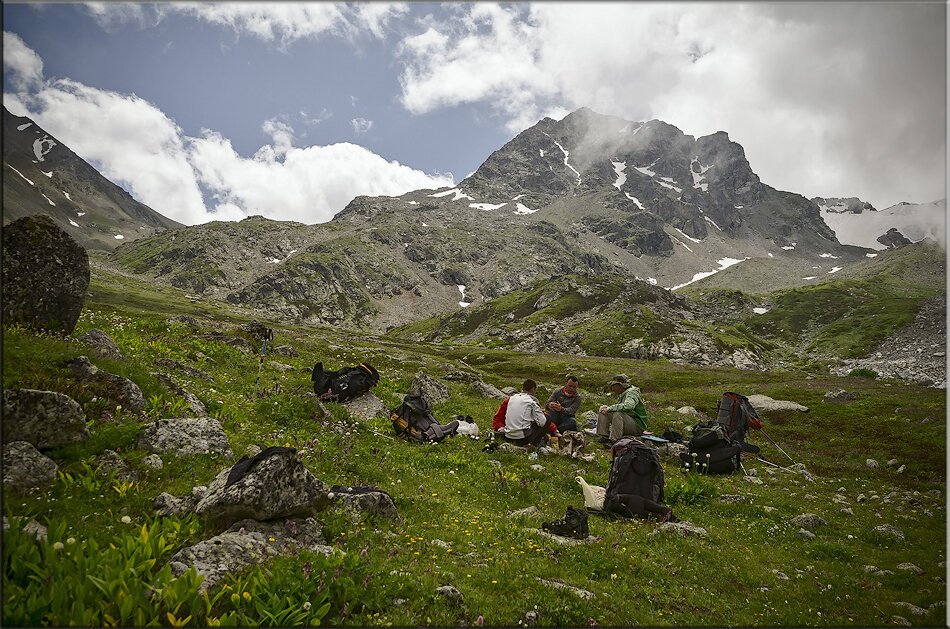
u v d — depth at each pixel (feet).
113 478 24.07
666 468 58.39
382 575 20.02
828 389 192.85
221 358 65.16
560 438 56.39
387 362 173.68
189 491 25.11
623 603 22.43
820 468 72.69
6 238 39.27
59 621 14.28
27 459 22.17
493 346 616.39
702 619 22.43
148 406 32.55
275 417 43.11
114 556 17.17
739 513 43.39
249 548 20.07
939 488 60.13
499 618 19.39
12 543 16.65
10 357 28.53
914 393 165.48
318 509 24.80
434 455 45.24
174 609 15.60
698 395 187.52
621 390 62.59
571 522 30.89
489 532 29.01
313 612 16.92
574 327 647.97
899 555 34.35
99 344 41.19
